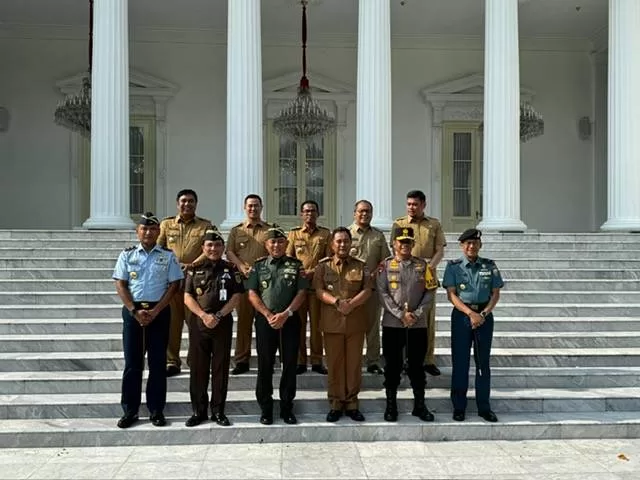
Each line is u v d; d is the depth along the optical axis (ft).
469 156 54.13
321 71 53.26
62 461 17.40
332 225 53.42
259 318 19.34
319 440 19.10
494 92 37.47
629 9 37.96
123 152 35.88
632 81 37.78
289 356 19.43
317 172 53.62
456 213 54.08
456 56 54.08
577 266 32.17
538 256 33.32
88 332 24.97
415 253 22.35
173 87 52.13
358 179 36.83
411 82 53.83
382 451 18.26
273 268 19.47
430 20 49.90
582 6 47.03
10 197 51.34
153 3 46.47
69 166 51.85
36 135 51.57
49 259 29.89
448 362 23.54
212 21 50.16
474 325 19.47
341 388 19.79
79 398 20.56
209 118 52.65
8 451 18.25
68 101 42.32
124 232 33.09
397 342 19.63
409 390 21.89
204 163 52.65
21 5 47.01
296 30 51.47
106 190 35.40
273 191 53.16
